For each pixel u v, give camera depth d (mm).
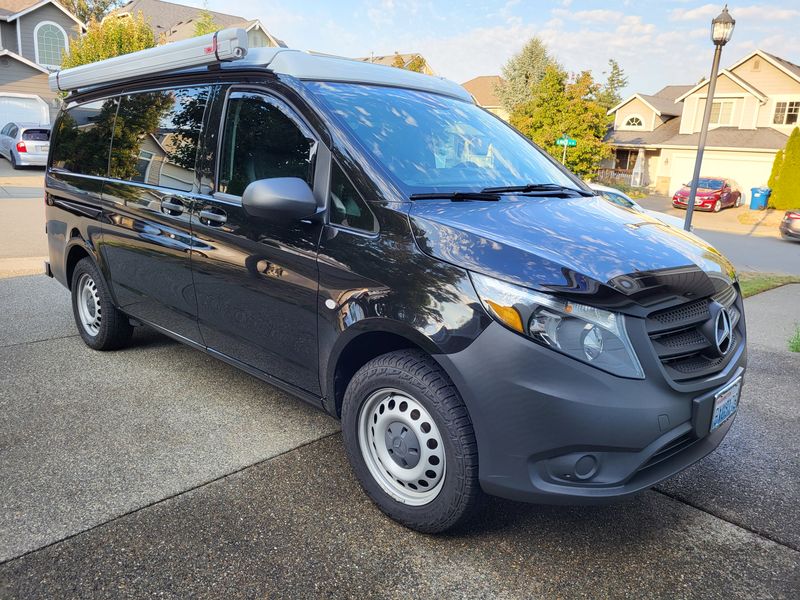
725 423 2793
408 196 2682
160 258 3744
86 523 2643
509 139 3746
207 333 3600
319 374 2938
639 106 44562
